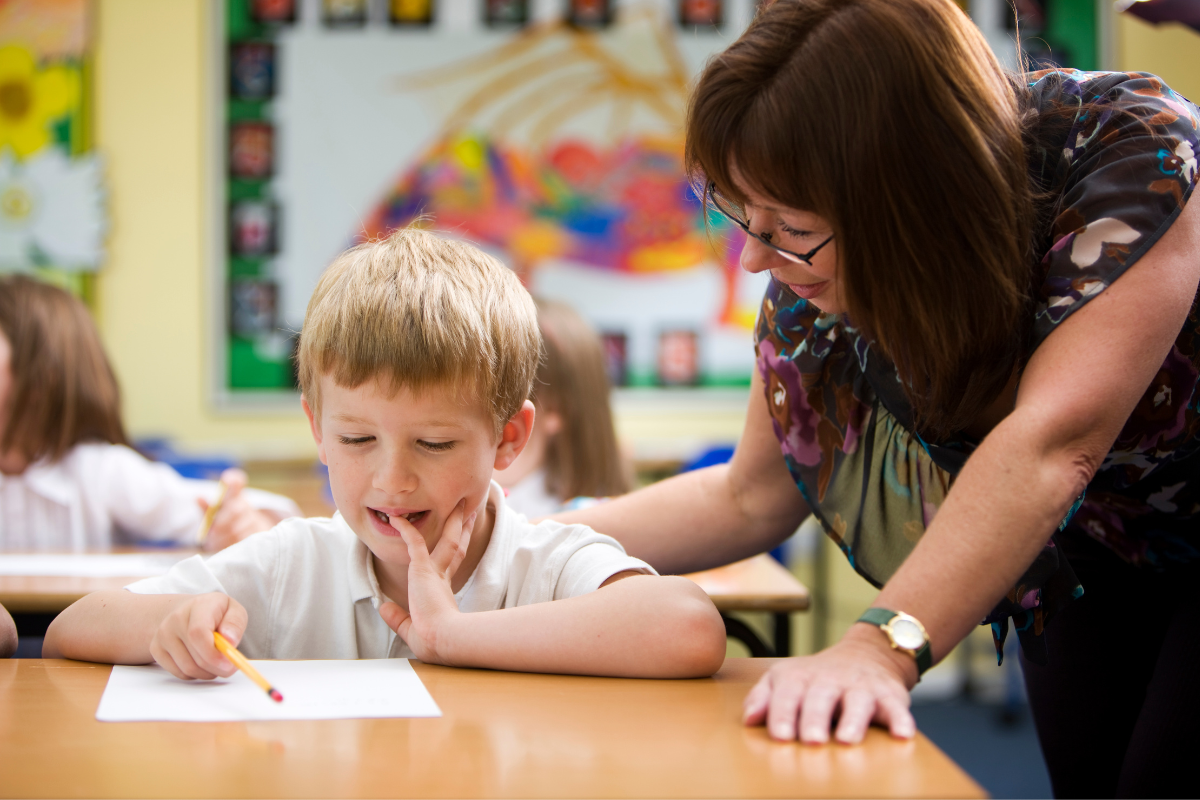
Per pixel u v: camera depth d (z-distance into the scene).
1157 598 1.13
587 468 2.01
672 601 0.81
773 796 0.54
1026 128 0.83
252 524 1.72
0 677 0.78
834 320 1.01
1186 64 3.74
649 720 0.67
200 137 3.77
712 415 3.86
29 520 2.02
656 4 3.82
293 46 3.77
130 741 0.62
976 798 0.54
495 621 0.83
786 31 0.77
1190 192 0.76
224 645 0.73
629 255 3.84
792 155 0.74
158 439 3.53
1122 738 1.15
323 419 0.92
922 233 0.74
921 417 0.90
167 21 3.76
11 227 3.73
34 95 3.72
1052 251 0.78
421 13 3.79
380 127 3.80
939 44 0.74
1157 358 0.74
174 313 3.78
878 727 0.65
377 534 0.92
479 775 0.57
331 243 3.80
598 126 3.83
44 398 2.02
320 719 0.67
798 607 1.47
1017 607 0.85
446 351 0.87
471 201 3.82
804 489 1.05
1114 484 1.00
